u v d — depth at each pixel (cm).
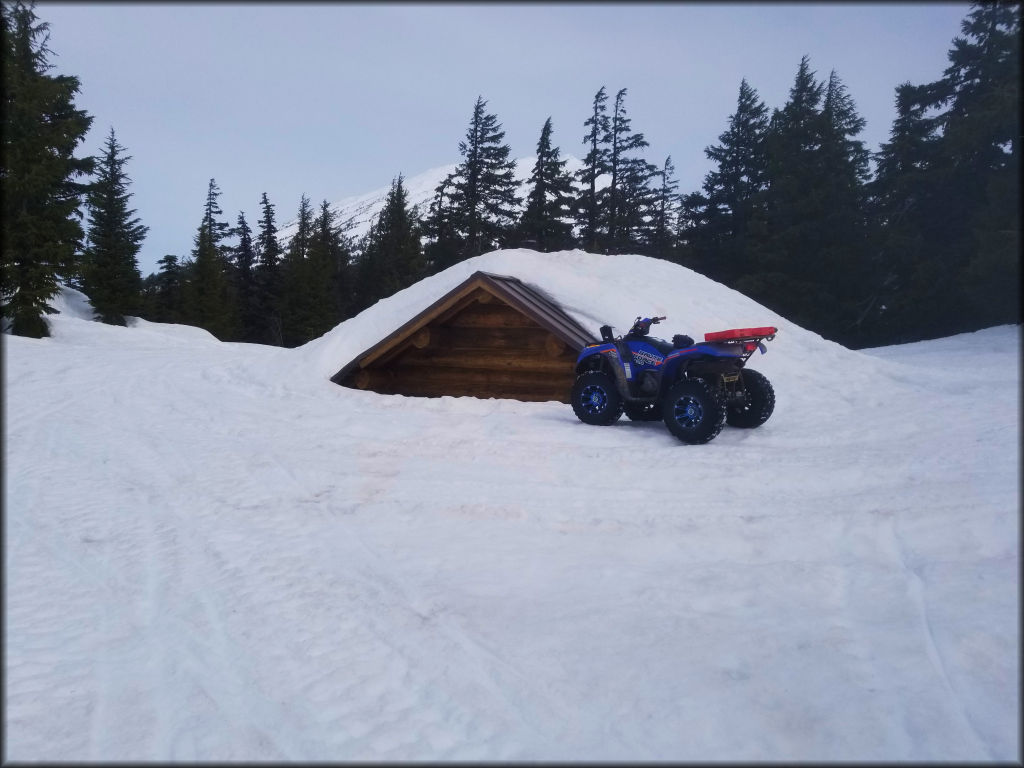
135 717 309
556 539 500
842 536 473
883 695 284
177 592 442
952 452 660
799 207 3141
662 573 429
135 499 641
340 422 944
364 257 5909
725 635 343
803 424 863
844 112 4288
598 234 4597
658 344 850
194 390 1225
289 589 436
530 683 312
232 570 472
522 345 1166
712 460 692
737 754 251
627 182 4597
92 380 1333
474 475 673
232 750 280
